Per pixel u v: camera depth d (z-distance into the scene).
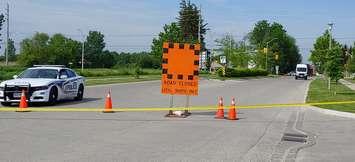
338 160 9.63
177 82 16.83
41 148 9.86
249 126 14.41
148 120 15.05
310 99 25.31
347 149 10.92
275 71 133.38
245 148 10.60
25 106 17.39
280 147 10.98
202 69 84.44
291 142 11.80
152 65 129.25
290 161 9.38
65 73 21.31
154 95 26.92
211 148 10.43
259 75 91.81
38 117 15.14
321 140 12.23
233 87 39.88
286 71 165.25
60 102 21.34
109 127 13.23
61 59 136.88
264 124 15.09
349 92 32.56
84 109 17.50
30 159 8.75
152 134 12.16
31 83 18.81
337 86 43.28
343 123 15.85
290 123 15.69
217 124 14.59
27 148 9.83
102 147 10.14
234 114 16.03
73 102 21.41
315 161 9.48
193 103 22.34
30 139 10.95
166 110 18.22
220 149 10.35
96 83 38.75
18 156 8.98
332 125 15.30
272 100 25.62
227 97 27.28
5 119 14.48
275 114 18.39
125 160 8.88
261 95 29.78
